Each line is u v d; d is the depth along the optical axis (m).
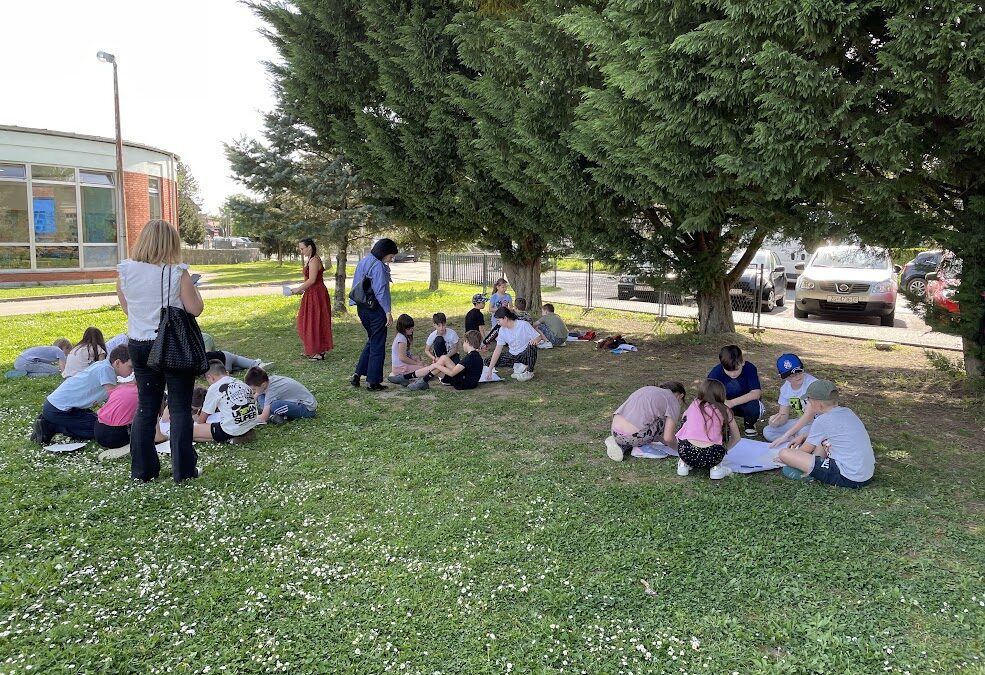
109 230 27.00
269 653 3.12
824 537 4.22
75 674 2.95
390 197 14.50
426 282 29.48
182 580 3.75
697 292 11.81
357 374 8.65
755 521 4.47
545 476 5.36
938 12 4.88
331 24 12.36
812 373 9.27
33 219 24.47
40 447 6.04
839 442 5.09
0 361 10.22
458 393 8.40
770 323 14.33
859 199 6.48
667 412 5.91
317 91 13.17
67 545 4.15
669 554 4.01
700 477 5.38
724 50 5.61
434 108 11.44
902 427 6.67
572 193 9.41
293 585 3.71
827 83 5.37
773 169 5.77
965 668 2.97
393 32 11.54
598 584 3.69
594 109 7.12
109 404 5.86
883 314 14.30
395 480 5.31
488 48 10.17
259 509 4.67
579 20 6.56
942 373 8.91
